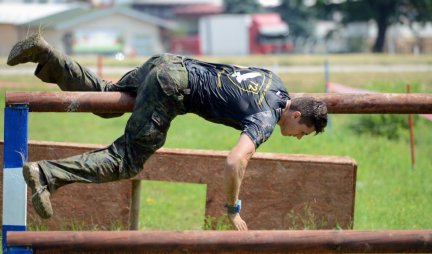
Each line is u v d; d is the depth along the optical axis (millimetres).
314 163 11625
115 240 7543
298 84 36969
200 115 8266
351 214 11633
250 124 7801
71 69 8750
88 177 7977
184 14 145750
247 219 11812
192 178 11867
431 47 110688
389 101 8625
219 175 11820
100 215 12039
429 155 20312
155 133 8086
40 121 27781
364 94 8688
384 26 99250
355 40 112500
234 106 7973
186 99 8125
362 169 17734
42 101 8359
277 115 7996
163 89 8008
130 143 8141
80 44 87188
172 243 7516
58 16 83625
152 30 97062
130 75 8602
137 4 148875
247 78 8117
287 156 11844
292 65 50375
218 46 103875
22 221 8273
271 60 57062
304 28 135875
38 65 8805
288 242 7535
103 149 8164
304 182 11672
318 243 7543
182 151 11938
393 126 23344
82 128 25922
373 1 96750
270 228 11781
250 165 11766
